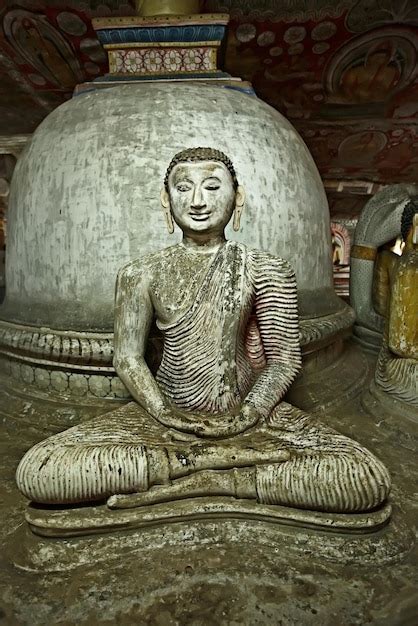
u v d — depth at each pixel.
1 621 1.91
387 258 4.93
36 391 3.83
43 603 2.00
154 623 1.90
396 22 5.29
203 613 1.94
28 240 3.85
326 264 4.35
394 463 3.09
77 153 3.65
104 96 3.96
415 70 5.93
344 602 1.99
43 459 2.26
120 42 4.21
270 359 2.84
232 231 3.58
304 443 2.45
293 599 2.00
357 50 5.73
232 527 2.34
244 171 3.64
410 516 2.53
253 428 2.57
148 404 2.63
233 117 3.83
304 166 4.12
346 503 2.20
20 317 3.95
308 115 6.93
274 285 2.73
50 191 3.70
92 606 1.98
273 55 5.86
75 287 3.66
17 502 2.71
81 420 3.52
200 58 4.27
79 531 2.23
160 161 3.56
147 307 2.79
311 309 4.02
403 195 4.77
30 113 6.81
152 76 4.23
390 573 2.15
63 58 5.73
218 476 2.35
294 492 2.24
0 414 3.72
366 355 5.06
